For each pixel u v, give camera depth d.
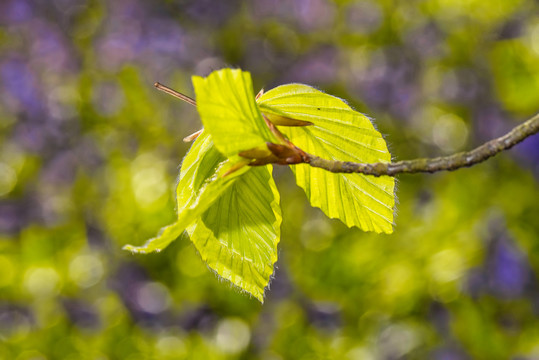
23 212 1.75
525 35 1.49
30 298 1.47
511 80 1.43
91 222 1.66
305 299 1.44
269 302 1.46
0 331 1.43
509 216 1.33
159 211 1.47
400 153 1.71
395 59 1.79
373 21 1.78
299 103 0.48
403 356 1.33
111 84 1.87
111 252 1.54
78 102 1.85
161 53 2.07
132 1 2.15
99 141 1.79
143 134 1.77
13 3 2.17
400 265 1.34
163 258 1.47
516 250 1.32
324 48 1.95
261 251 0.48
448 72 1.69
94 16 2.16
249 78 0.44
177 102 1.89
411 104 1.76
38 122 1.91
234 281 0.48
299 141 0.48
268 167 0.48
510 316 1.33
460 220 1.34
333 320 1.41
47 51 2.08
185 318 1.47
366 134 0.48
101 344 1.42
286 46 1.98
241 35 2.03
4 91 1.97
